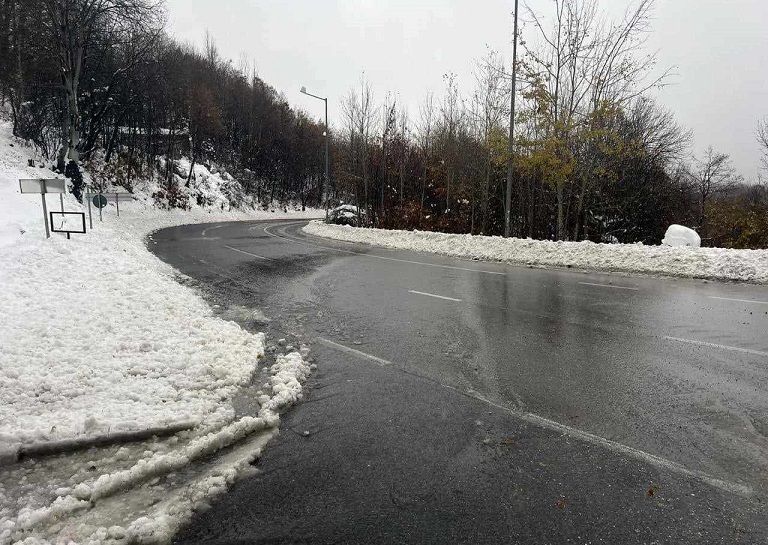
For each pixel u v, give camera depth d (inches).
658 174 1056.2
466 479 123.0
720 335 251.6
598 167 747.4
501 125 828.6
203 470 128.6
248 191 2395.4
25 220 501.4
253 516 109.6
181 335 232.8
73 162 1027.3
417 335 257.0
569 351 227.1
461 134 1059.3
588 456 133.3
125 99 1390.3
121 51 1315.2
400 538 101.7
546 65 683.4
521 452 135.8
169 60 1640.0
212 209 1902.1
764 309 311.4
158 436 144.3
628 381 188.1
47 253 376.5
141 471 123.6
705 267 452.1
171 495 117.6
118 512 110.8
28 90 1176.2
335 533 103.5
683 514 108.5
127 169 1521.9
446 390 181.3
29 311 246.5
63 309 256.1
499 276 469.1
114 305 273.9
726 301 338.0
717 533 102.3
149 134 1689.2
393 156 1227.2
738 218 1144.2
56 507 109.9
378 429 150.7
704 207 1344.7
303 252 693.9
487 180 903.7
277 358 216.5
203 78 2306.8
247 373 191.9
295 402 171.9
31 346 200.8
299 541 101.2
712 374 194.5
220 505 113.7
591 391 178.9
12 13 1066.7
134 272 371.6
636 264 494.3
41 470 127.3
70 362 189.3
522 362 211.9
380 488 119.6
